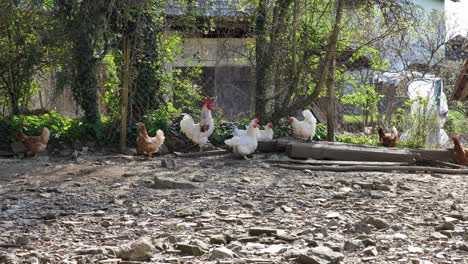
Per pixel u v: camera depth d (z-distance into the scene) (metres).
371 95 15.63
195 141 12.54
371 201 7.78
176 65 16.11
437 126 14.36
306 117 12.96
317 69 14.18
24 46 12.64
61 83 12.82
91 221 6.41
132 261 4.67
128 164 11.14
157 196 7.99
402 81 18.34
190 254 4.94
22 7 12.44
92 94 13.03
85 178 9.52
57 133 12.74
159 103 13.86
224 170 10.54
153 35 13.47
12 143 12.12
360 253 4.98
